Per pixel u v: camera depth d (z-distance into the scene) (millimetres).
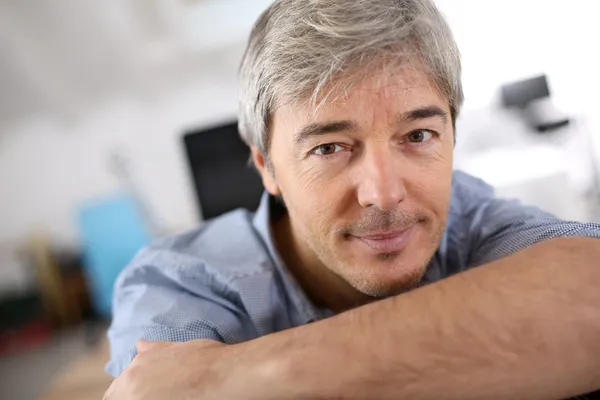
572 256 364
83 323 2693
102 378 875
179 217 3006
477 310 334
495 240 545
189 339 455
